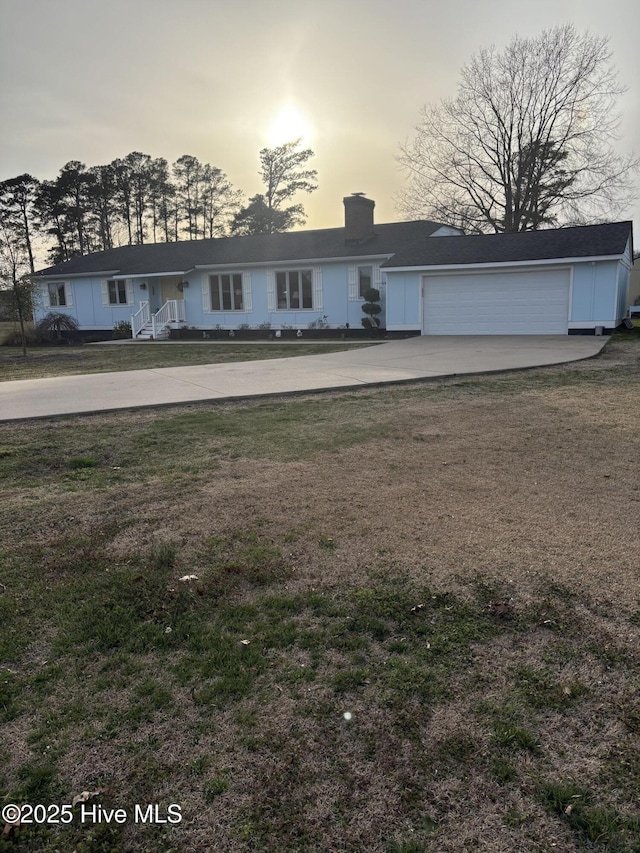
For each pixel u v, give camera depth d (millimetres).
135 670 2361
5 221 45250
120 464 5207
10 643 2549
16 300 19031
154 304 24375
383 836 1625
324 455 5289
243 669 2352
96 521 3895
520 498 4090
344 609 2764
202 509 4051
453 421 6461
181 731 2023
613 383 8570
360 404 7535
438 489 4316
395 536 3529
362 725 2037
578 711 2080
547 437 5695
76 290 25422
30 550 3469
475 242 19156
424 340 16562
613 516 3730
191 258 23344
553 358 11227
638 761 1857
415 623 2643
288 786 1795
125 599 2908
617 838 1599
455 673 2299
